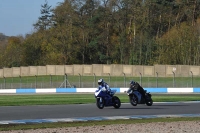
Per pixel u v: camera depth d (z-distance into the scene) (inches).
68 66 3934.5
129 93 1471.5
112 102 1381.6
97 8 5290.4
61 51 5002.5
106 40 5113.2
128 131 805.9
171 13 5113.2
